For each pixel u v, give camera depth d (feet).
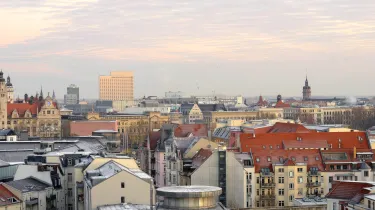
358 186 600.80
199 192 430.61
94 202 572.51
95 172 628.28
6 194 613.11
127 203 573.74
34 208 640.58
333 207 608.19
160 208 435.12
